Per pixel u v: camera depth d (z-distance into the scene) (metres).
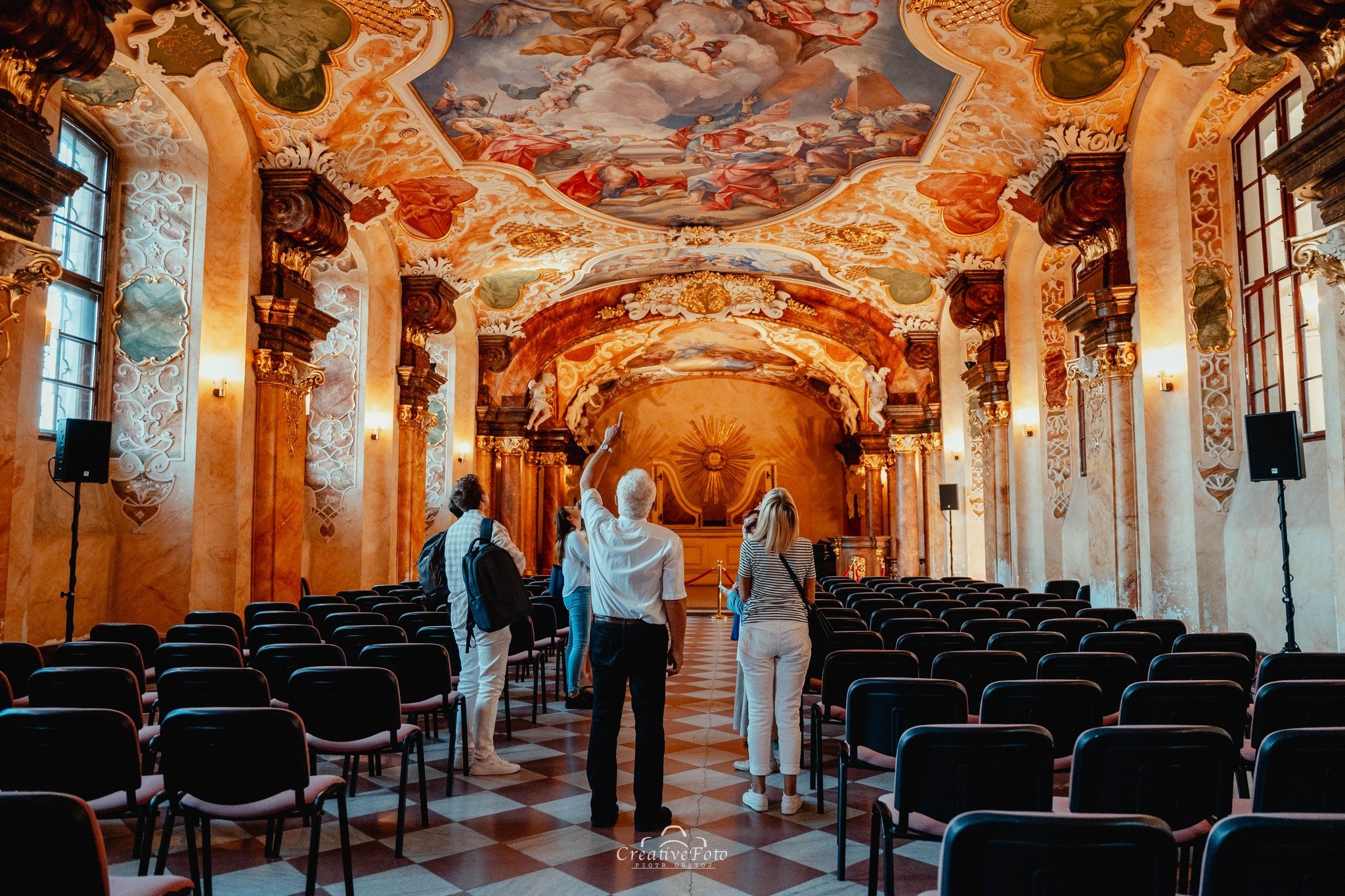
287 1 10.52
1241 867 2.35
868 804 6.07
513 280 21.75
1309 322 10.38
